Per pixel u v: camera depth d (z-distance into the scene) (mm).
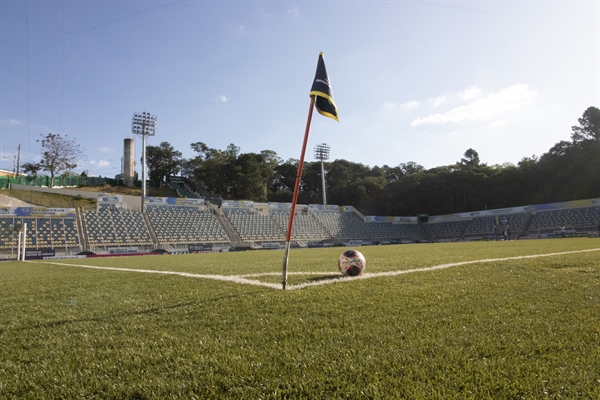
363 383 2861
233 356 3555
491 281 7289
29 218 40562
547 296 5719
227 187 72375
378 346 3662
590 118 62594
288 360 3400
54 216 41906
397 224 69500
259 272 10969
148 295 7172
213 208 55438
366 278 8273
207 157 77812
